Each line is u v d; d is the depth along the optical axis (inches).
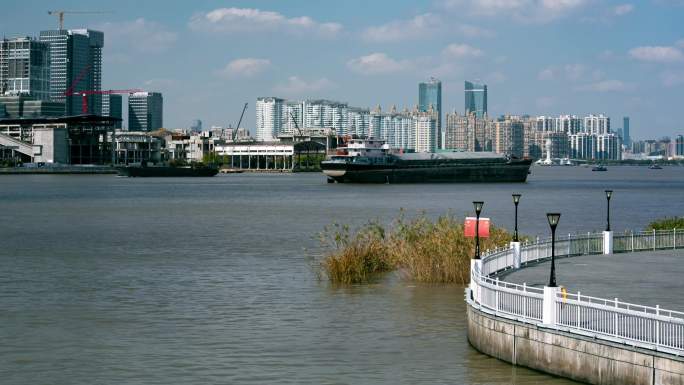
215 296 2119.8
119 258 2979.8
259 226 4507.9
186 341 1621.6
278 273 2536.9
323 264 2571.4
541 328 1304.1
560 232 4188.0
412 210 5935.0
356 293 2107.5
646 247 2630.4
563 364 1261.1
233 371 1409.9
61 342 1616.6
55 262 2859.3
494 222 4820.4
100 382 1355.8
